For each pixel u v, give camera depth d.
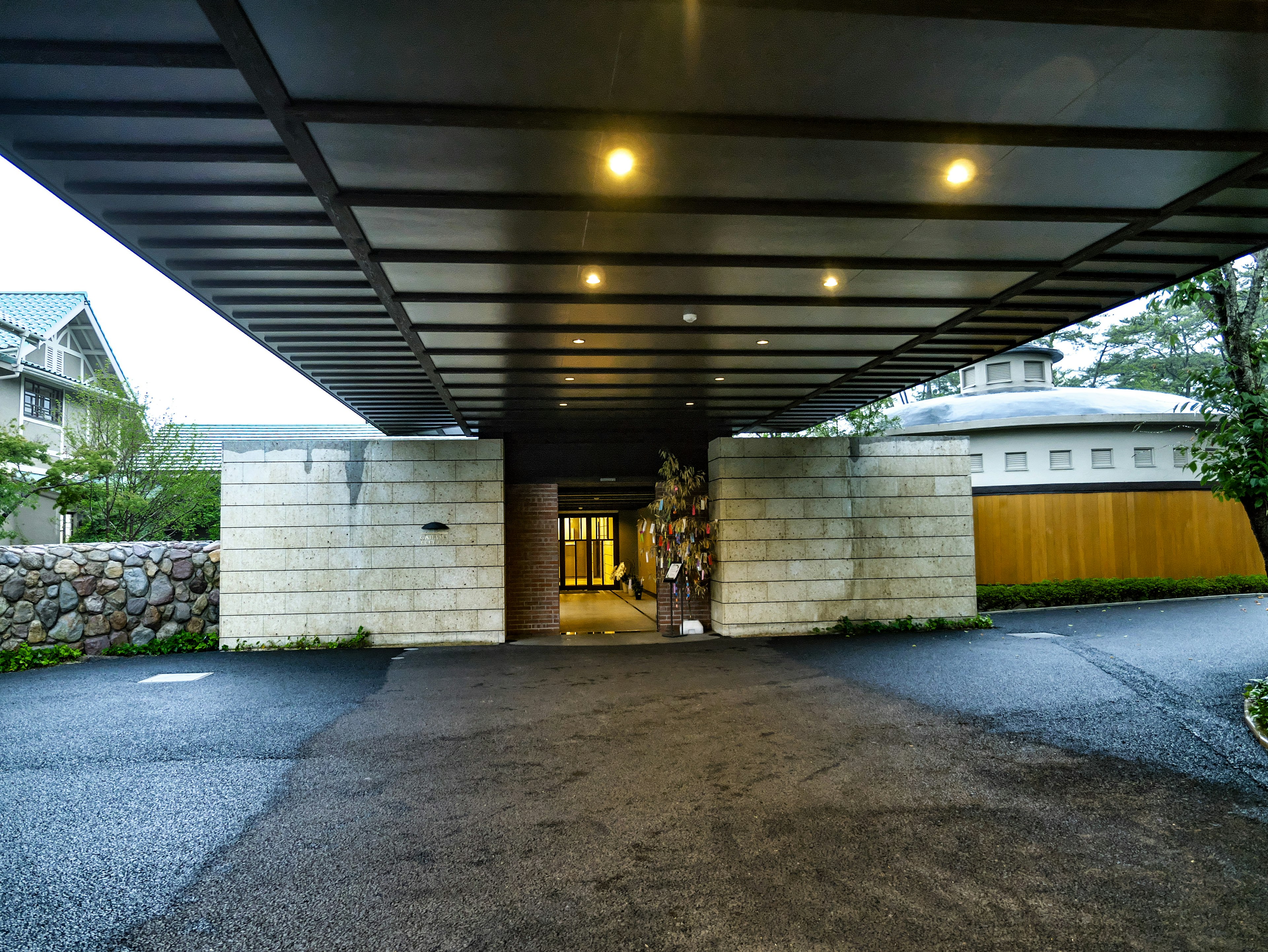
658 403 10.38
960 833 3.63
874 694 6.61
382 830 3.73
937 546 11.03
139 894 3.08
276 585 10.05
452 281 5.87
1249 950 2.62
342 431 23.64
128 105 3.56
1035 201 4.61
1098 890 3.06
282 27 2.96
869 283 6.01
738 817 3.86
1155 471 14.47
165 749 5.16
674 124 3.68
